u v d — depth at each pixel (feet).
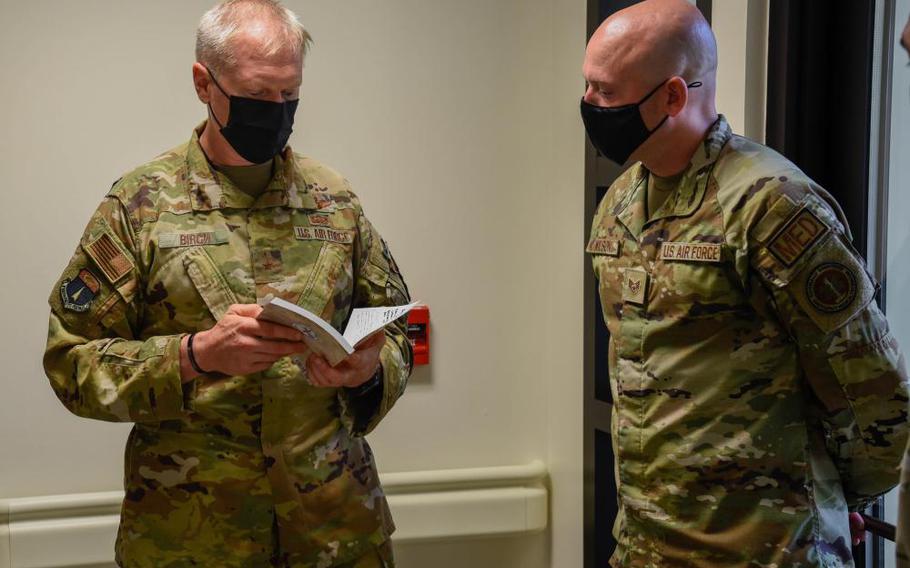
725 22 5.93
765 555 4.38
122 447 8.03
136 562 4.95
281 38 4.80
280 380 4.95
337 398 5.21
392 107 8.39
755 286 4.34
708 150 4.59
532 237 8.82
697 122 4.64
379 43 8.30
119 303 4.88
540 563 8.93
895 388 4.21
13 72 7.61
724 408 4.46
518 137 8.70
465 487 8.66
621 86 4.63
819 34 5.68
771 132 5.76
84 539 7.66
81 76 7.73
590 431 7.85
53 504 7.67
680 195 4.65
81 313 4.88
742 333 4.43
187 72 7.93
